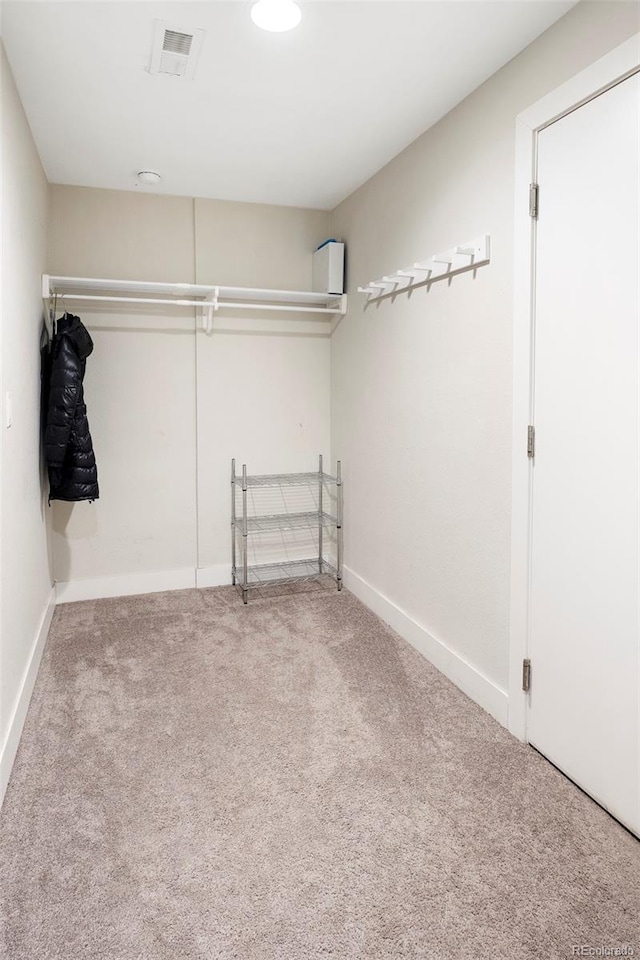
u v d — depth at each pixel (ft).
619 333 5.53
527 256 6.64
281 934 4.57
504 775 6.50
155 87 7.54
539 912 4.76
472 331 7.81
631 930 4.61
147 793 6.21
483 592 7.79
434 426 8.84
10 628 6.73
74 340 9.95
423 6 5.92
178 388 12.16
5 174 6.56
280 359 12.74
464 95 7.75
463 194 7.90
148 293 11.78
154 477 12.17
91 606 11.53
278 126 8.67
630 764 5.62
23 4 5.87
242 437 12.64
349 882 5.07
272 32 6.38
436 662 9.00
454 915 4.74
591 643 6.03
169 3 5.88
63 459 9.80
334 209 12.53
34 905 4.82
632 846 5.48
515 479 7.00
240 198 11.89
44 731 7.32
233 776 6.50
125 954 4.40
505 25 6.23
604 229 5.65
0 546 6.15
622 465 5.56
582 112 5.85
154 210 11.64
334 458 13.08
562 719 6.48
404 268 9.60
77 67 7.06
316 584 12.84
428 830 5.68
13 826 5.72
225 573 12.83
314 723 7.54
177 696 8.18
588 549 6.01
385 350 10.34
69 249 11.23
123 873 5.16
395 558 10.29
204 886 5.02
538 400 6.63
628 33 5.32
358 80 7.37
